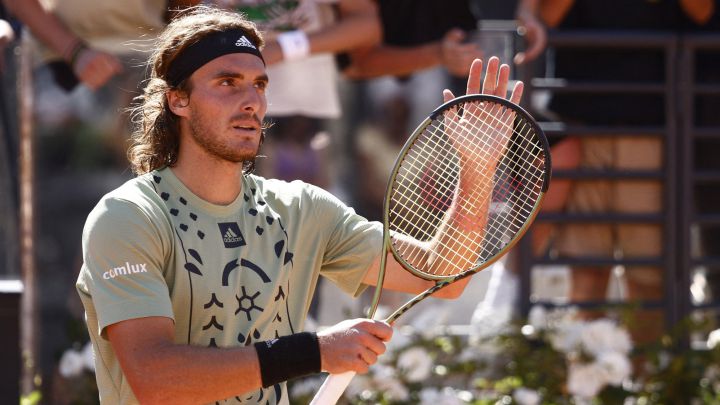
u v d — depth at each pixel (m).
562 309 19.45
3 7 18.77
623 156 20.45
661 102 20.42
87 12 18.30
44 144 27.67
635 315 20.30
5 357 14.18
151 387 9.68
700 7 20.17
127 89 19.38
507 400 18.06
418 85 27.62
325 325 20.12
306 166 21.52
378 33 19.80
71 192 29.02
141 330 9.83
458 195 11.52
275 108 19.91
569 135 19.98
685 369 18.69
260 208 10.88
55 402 18.59
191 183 10.58
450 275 11.49
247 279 10.52
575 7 20.55
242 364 9.71
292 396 17.75
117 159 26.56
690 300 20.16
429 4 20.31
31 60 19.62
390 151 27.52
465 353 18.58
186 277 10.23
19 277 20.11
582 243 20.77
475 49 19.95
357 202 27.42
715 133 20.27
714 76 21.16
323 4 19.56
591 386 17.98
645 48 20.28
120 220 10.04
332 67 20.41
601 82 20.25
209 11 11.73
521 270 19.59
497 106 11.71
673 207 20.09
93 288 10.02
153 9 18.31
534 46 19.59
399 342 18.23
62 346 19.66
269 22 19.14
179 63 10.54
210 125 10.40
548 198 20.44
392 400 17.72
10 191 20.08
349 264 11.64
